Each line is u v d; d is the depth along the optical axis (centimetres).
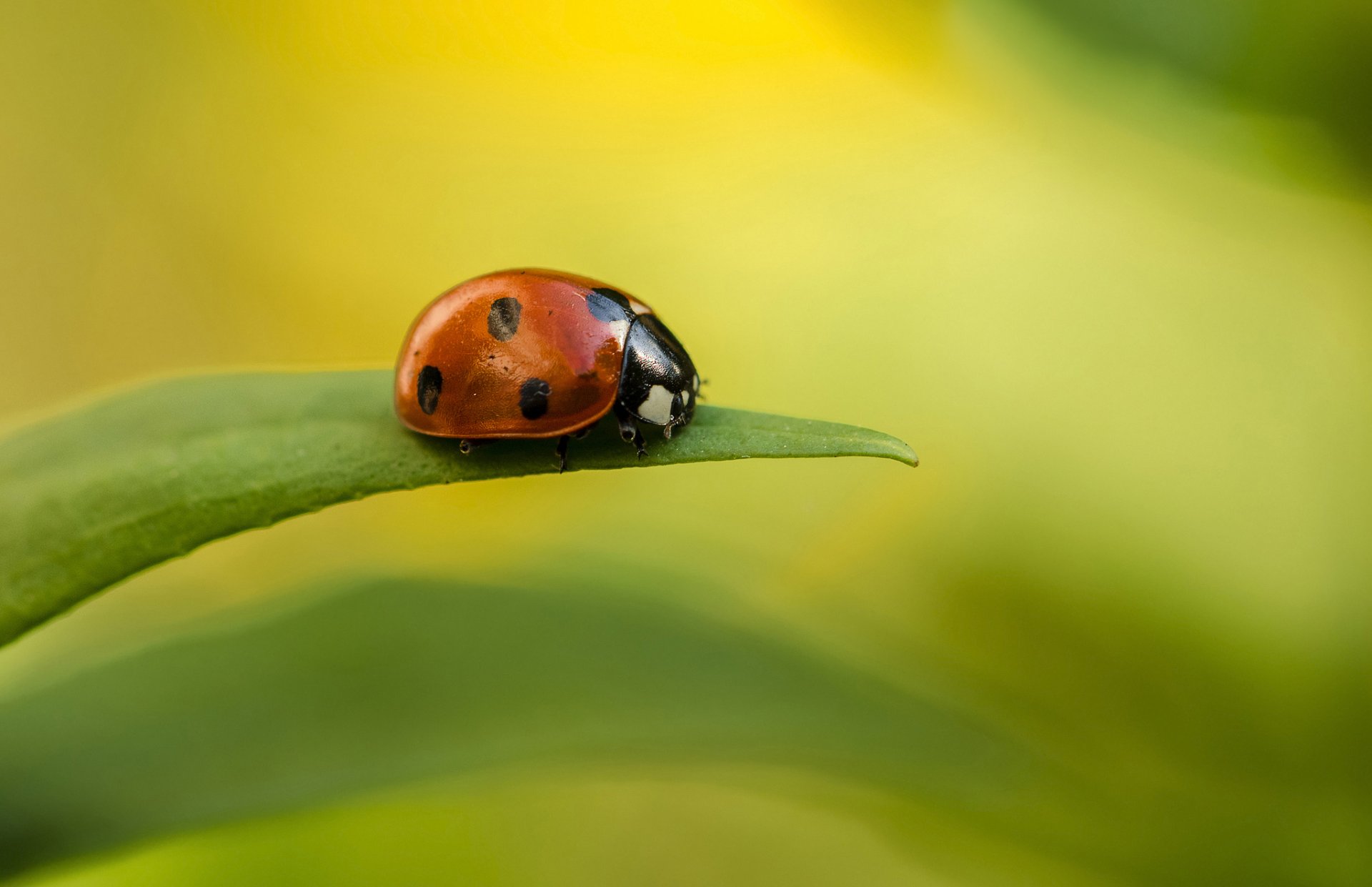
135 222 13
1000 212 12
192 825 8
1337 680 9
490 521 11
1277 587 9
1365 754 9
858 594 10
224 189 13
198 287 13
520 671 8
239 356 13
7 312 12
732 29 13
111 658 8
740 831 10
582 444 8
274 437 8
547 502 11
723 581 9
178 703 8
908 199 13
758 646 8
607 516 10
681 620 8
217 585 10
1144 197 8
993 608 10
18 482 8
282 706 8
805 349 12
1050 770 8
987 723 9
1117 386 10
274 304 13
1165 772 9
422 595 8
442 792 8
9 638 8
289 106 13
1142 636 9
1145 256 11
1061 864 8
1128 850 8
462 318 8
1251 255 10
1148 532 10
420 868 10
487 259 13
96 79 13
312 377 8
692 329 12
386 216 13
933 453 11
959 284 12
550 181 13
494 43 13
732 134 14
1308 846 9
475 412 8
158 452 8
